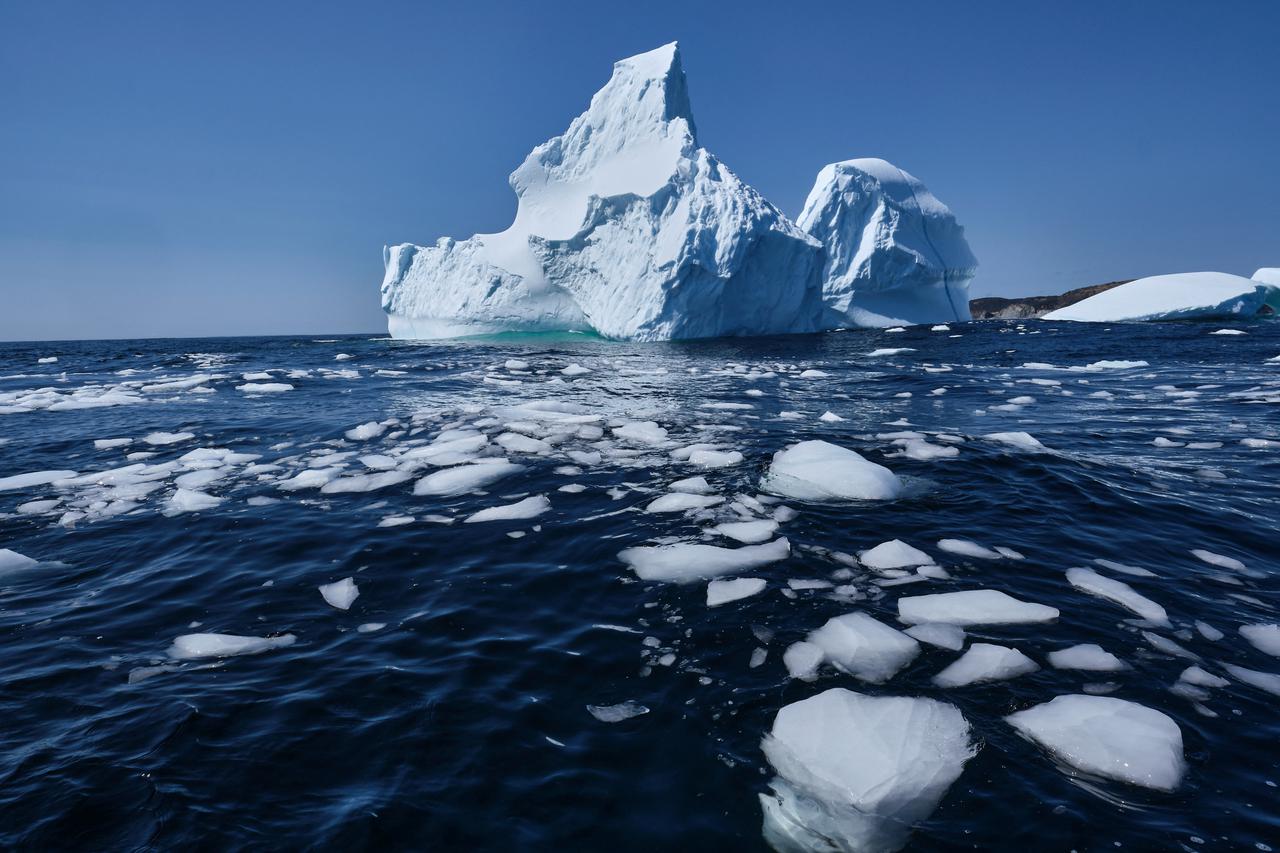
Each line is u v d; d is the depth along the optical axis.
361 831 1.55
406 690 2.15
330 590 2.95
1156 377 10.07
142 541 3.60
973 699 2.06
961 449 5.26
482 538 3.55
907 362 13.49
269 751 1.85
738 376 11.37
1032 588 2.83
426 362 15.53
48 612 2.77
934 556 3.19
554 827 1.59
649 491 4.34
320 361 17.06
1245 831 1.53
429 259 29.27
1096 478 4.43
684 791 1.71
